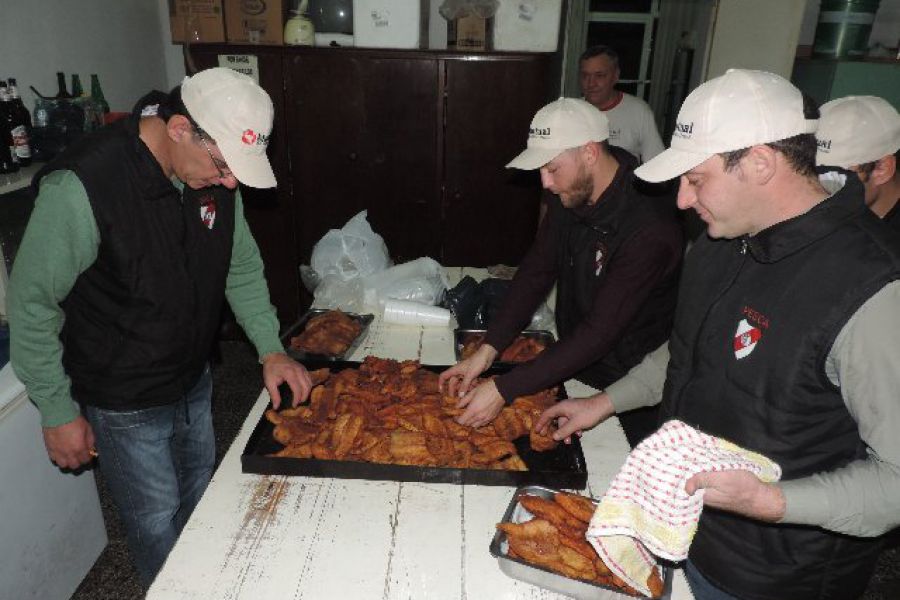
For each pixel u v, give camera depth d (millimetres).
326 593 970
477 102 3160
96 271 1295
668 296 1598
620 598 934
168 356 1404
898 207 1562
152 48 3383
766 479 859
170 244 1316
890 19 2953
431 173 3293
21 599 1633
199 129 1181
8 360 1606
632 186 1477
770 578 1058
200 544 1049
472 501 1168
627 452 1328
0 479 1511
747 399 1002
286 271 3490
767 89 896
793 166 907
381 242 2348
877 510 837
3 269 1686
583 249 1583
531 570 975
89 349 1352
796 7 2535
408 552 1050
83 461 1379
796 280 932
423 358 1733
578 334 1428
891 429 830
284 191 3334
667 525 835
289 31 3102
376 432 1316
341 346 1719
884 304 834
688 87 4258
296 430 1307
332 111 3184
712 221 984
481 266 3471
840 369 880
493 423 1381
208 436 1713
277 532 1080
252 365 3377
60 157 1212
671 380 1191
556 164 1459
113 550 2062
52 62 2525
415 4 3025
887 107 1314
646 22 4195
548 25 3062
